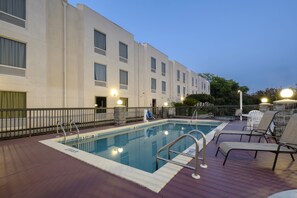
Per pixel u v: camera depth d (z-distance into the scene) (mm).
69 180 2883
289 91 5516
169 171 3209
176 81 25484
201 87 37531
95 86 12000
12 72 7941
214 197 2365
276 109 5738
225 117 13742
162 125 11992
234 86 46375
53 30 9633
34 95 8641
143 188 2619
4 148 4910
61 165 3574
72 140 6738
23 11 8352
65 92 10102
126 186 2682
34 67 8648
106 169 3307
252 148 3385
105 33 12914
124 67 14953
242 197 2367
